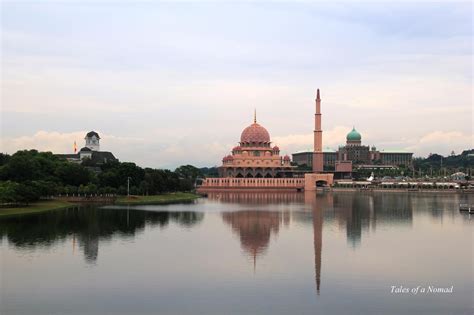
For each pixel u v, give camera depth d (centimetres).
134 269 12569
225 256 14238
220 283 11344
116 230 19275
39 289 10825
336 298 10275
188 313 9419
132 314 9375
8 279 11581
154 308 9688
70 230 19062
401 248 15588
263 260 13725
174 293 10588
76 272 12219
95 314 9369
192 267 12825
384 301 10094
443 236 18138
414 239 17412
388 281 11506
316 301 10088
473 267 12888
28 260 13500
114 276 11881
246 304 9906
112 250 15038
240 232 19088
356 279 11694
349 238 17638
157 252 14788
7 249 15012
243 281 11500
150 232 18875
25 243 16025
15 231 18600
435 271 12412
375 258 14000
